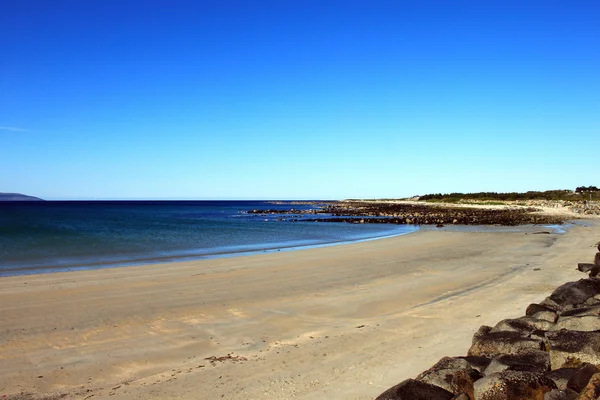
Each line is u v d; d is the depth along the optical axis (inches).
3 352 363.9
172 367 332.5
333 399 265.4
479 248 1095.0
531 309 398.9
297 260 886.4
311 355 347.9
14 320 450.6
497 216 2527.1
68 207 5290.4
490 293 563.5
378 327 420.5
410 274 723.4
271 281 664.4
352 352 351.3
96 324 440.5
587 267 701.3
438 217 2532.0
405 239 1360.7
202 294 574.6
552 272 717.3
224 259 900.0
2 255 954.1
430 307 495.8
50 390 294.2
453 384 233.5
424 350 347.9
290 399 268.4
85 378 313.9
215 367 328.8
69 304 515.8
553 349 250.8
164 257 961.5
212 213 3619.6
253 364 332.8
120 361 345.1
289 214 3430.1
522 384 208.1
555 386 212.8
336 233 1670.8
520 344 282.8
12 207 5137.8
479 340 300.5
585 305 398.6
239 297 559.8
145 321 451.8
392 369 310.5
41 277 687.7
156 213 3548.2
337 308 506.0
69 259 912.3
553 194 4936.0
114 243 1209.4
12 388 297.3
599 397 177.5
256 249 1128.2
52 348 373.7
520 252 1003.9
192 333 414.0
